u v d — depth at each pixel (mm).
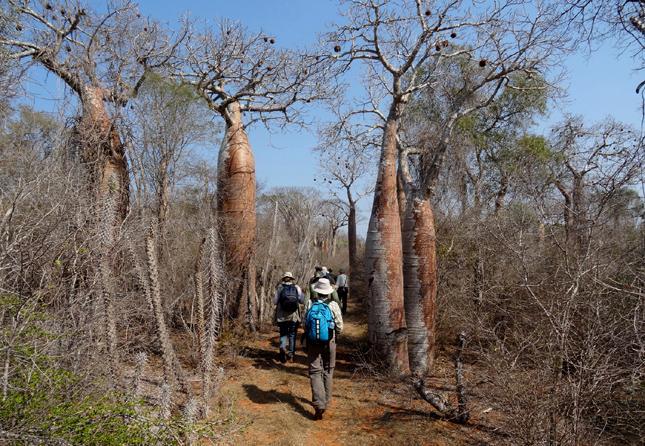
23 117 5492
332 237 29266
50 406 2799
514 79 8133
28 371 2936
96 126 6508
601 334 3570
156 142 7613
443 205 9641
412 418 4984
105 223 4391
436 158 6988
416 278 6797
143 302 5262
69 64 6891
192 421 3602
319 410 5020
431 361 6770
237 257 9031
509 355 3998
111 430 3092
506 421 4113
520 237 4730
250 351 7836
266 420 4785
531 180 6191
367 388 6117
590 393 3533
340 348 8562
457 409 4902
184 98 7852
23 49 6910
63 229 4070
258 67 9844
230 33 9672
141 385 3971
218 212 9227
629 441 3873
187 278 6992
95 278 4062
